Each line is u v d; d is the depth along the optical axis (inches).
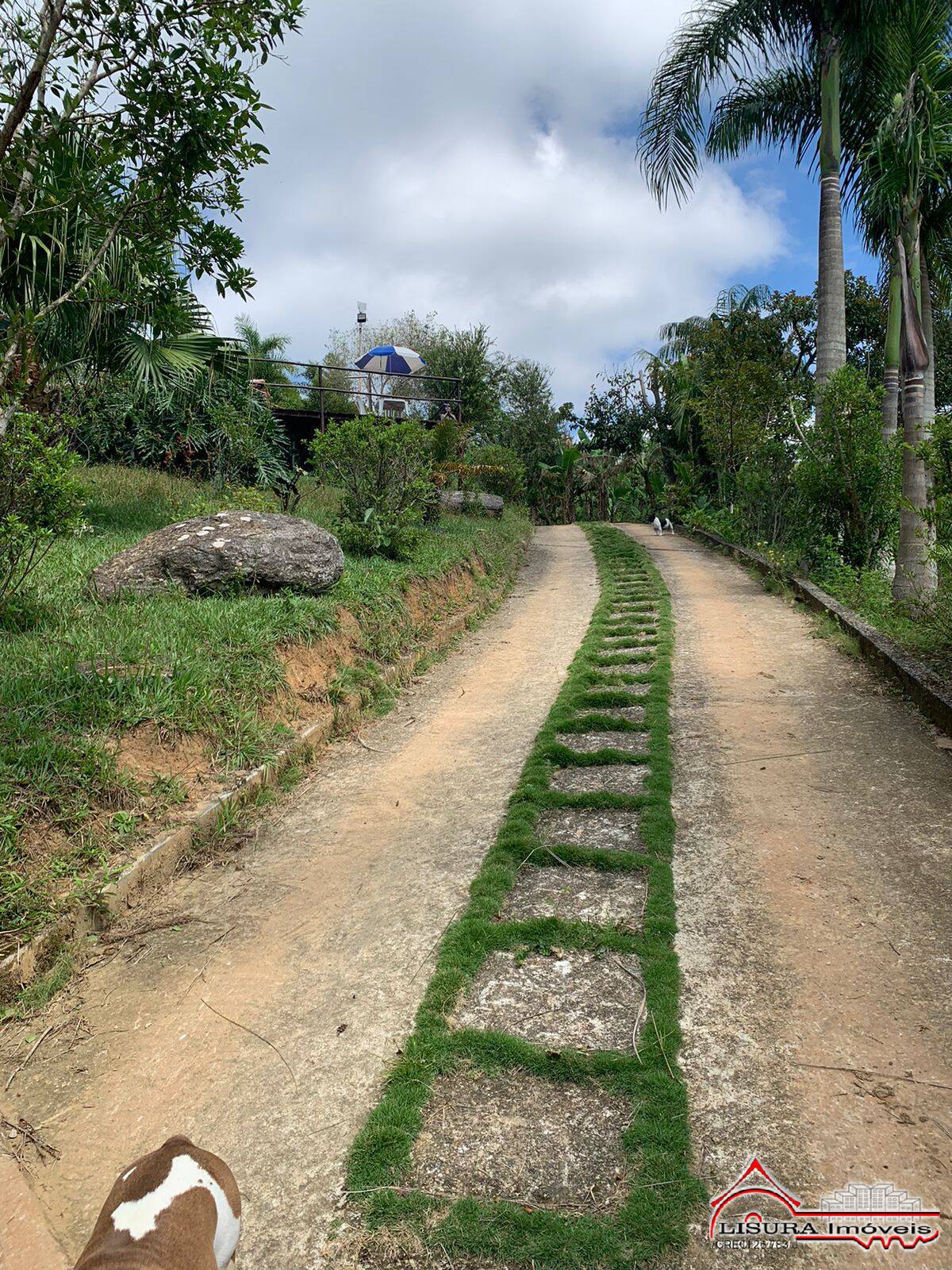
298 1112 114.4
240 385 458.9
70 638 227.3
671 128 571.2
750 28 532.7
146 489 474.9
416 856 187.5
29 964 140.6
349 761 251.6
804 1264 88.4
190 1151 72.4
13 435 225.8
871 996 128.9
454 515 732.7
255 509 408.8
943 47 418.6
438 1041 124.9
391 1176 102.3
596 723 259.9
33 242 231.8
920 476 378.0
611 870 174.7
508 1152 105.6
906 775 205.5
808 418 624.1
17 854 155.3
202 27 153.7
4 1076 121.6
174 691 216.8
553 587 565.3
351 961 148.6
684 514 948.0
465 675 348.5
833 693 277.1
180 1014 135.3
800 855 173.0
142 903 166.6
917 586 377.4
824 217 522.0
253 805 209.8
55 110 157.0
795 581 472.1
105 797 179.2
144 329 371.6
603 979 139.2
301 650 276.5
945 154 361.7
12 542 231.5
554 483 1338.6
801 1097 110.6
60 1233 96.7
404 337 1224.2
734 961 140.3
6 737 175.9
